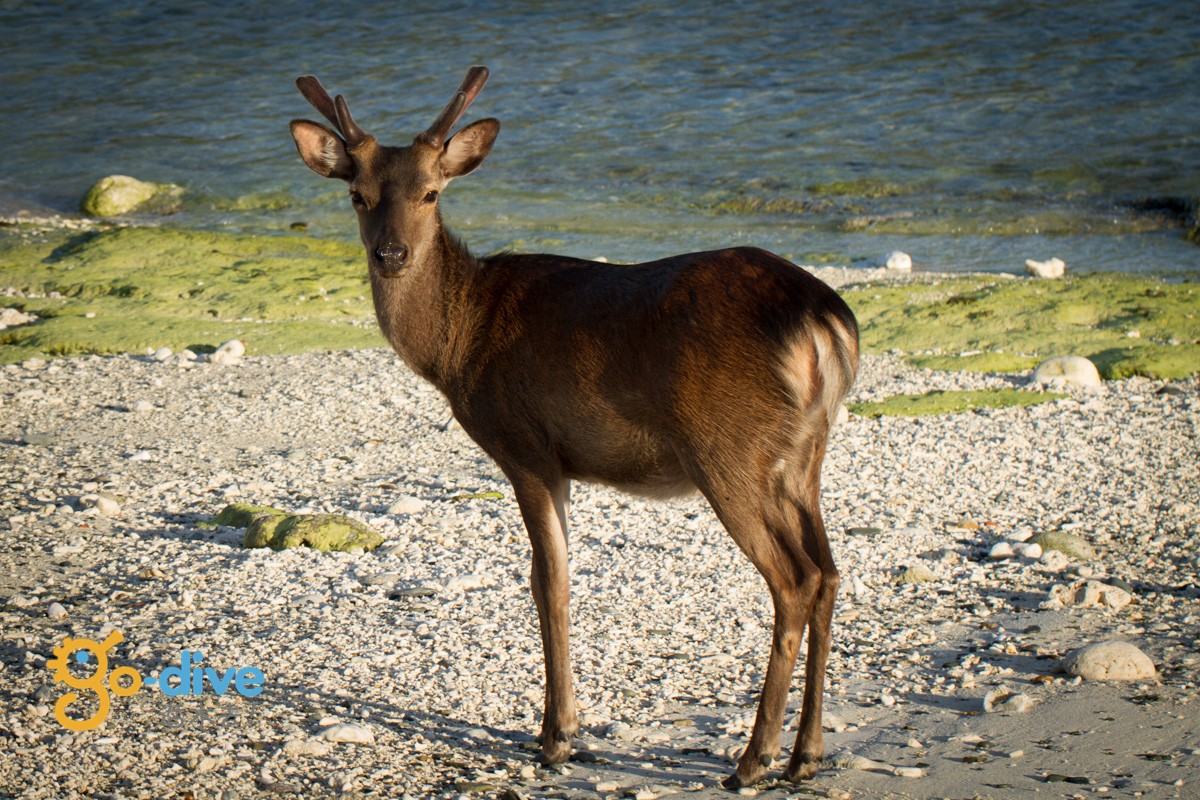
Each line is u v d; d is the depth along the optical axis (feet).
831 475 124.06
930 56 396.78
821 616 63.98
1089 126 322.96
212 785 64.59
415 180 72.02
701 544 105.50
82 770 65.92
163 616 89.04
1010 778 64.90
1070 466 125.90
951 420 141.28
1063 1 450.71
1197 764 65.77
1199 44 389.60
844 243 248.11
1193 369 157.17
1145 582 97.04
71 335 174.29
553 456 69.31
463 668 81.15
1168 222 257.96
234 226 269.85
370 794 63.98
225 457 129.59
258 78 409.28
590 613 91.25
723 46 422.41
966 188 282.97
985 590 96.02
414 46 439.22
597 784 65.62
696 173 302.04
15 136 352.69
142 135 351.67
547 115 354.33
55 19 500.33
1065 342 171.53
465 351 70.28
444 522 109.60
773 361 62.95
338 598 92.84
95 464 126.00
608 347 65.98
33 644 83.25
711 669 82.07
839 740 71.15
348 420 142.72
